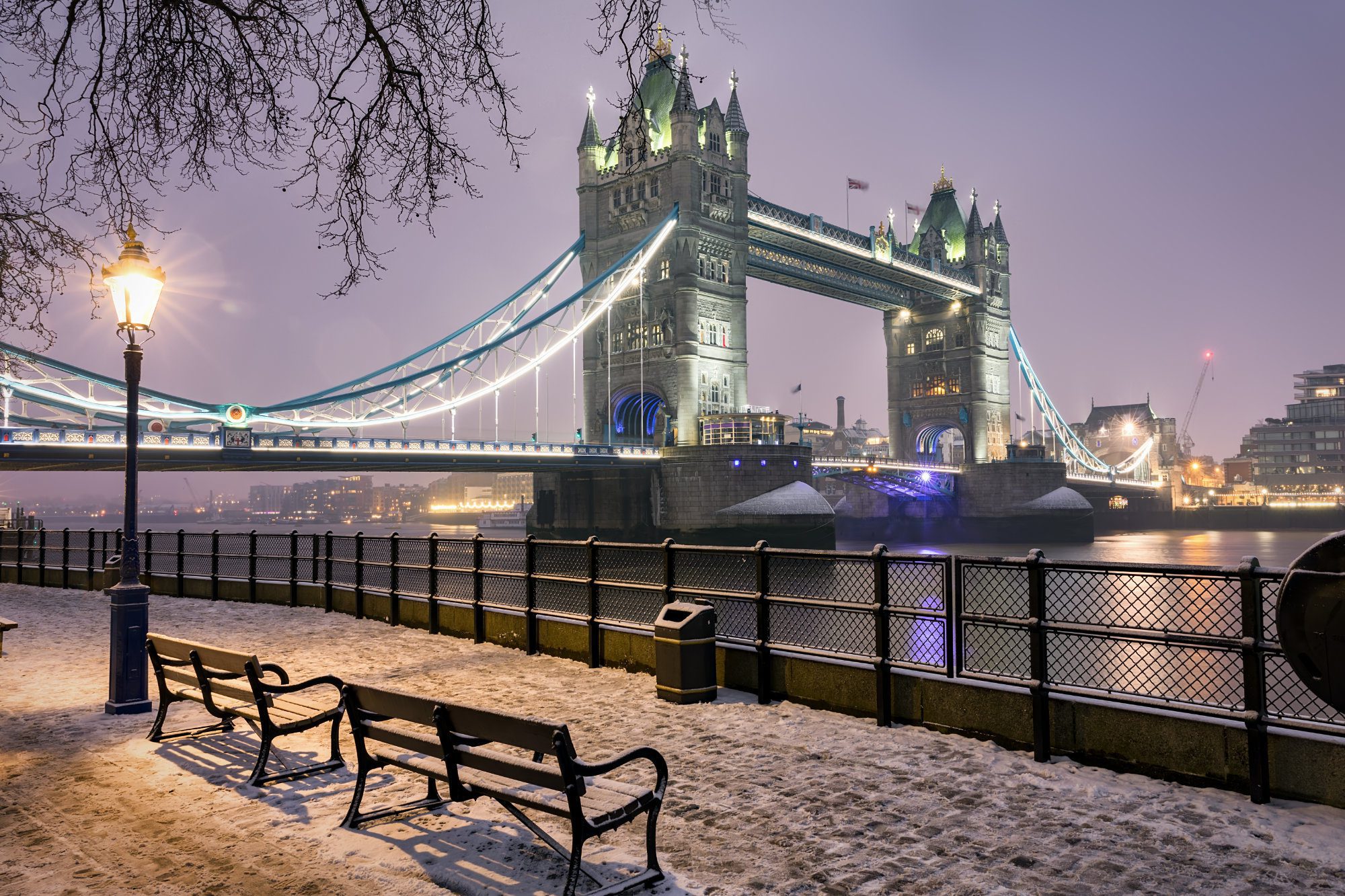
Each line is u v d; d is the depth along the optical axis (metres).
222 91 5.95
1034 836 6.00
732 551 10.17
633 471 96.88
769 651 9.95
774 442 93.38
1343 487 186.88
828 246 112.62
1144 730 7.26
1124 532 186.00
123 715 9.51
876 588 9.01
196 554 21.73
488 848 5.77
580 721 9.15
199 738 8.60
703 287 97.19
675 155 97.44
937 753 7.89
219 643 14.38
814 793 6.88
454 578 38.28
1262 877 5.36
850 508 153.88
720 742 8.33
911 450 145.38
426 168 6.14
